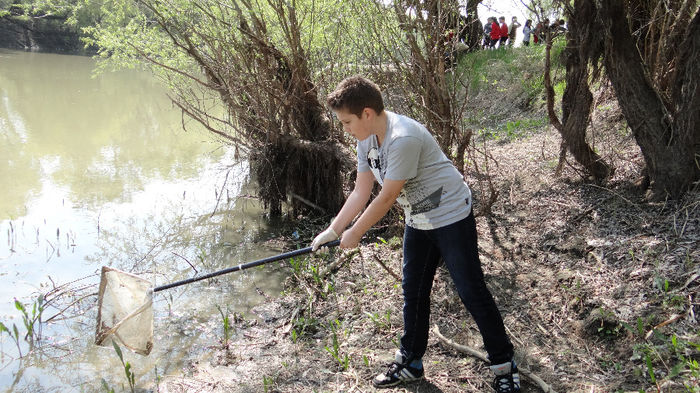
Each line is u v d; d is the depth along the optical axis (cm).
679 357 271
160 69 642
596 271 364
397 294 400
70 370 344
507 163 603
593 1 425
